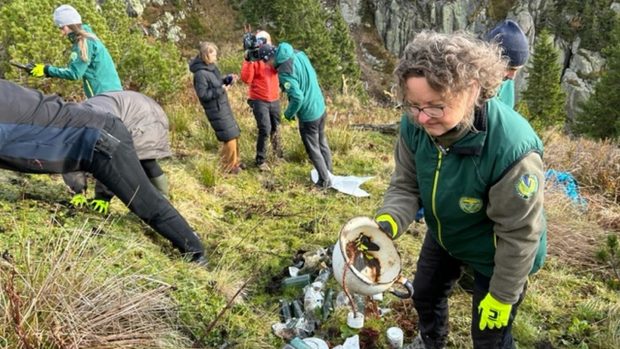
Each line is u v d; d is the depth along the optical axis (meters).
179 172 4.78
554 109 29.20
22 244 2.62
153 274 2.81
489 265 2.08
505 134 1.72
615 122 23.22
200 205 4.27
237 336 2.69
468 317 3.12
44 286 2.21
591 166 5.97
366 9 44.69
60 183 3.90
